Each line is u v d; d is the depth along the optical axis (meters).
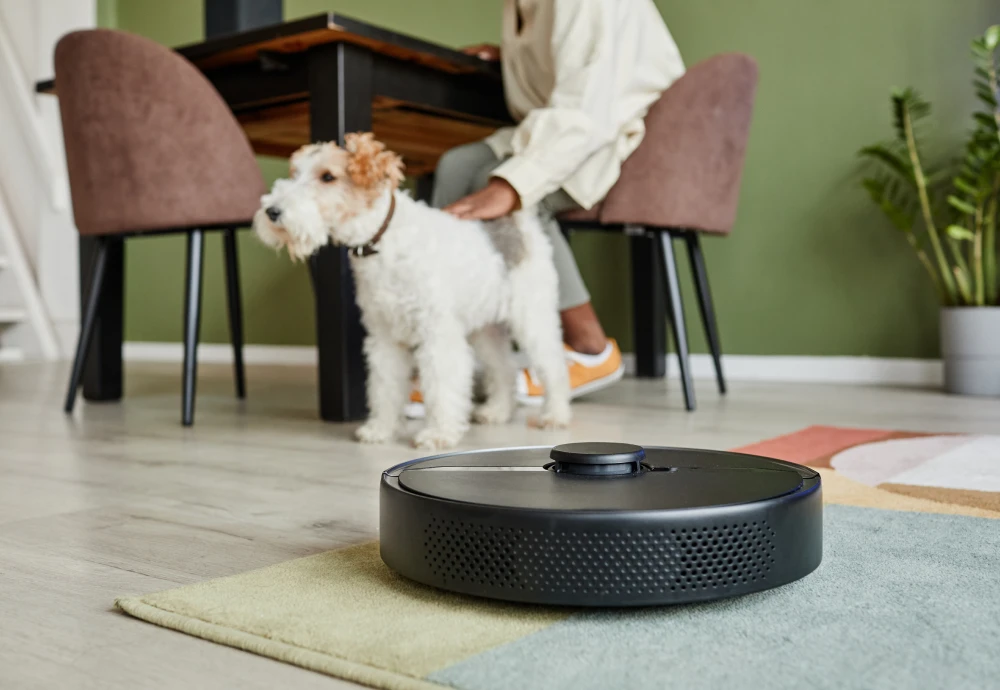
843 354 3.00
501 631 0.72
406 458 1.61
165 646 0.71
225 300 4.25
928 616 0.73
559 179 1.91
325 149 1.61
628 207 2.13
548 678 0.62
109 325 2.60
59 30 4.48
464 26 3.60
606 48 1.97
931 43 2.81
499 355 2.02
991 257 2.57
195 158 2.06
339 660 0.66
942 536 0.99
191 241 2.13
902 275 2.88
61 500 1.28
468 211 1.81
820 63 2.99
